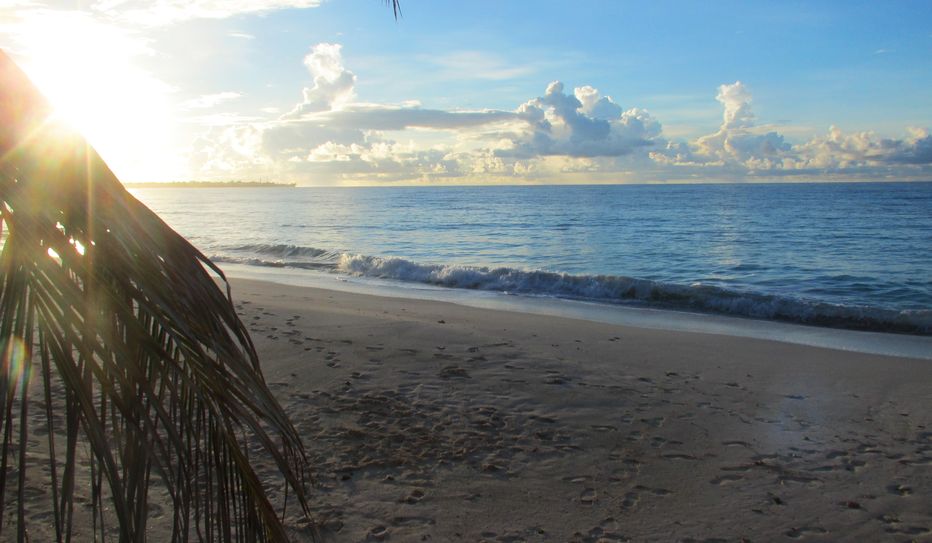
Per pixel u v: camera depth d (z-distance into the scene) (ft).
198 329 3.72
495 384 22.57
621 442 18.02
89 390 3.42
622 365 25.99
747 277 67.21
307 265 69.56
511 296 49.62
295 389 21.49
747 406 21.33
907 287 59.11
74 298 3.33
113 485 3.45
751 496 15.16
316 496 14.40
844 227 127.75
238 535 4.27
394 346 27.25
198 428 3.87
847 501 14.99
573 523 13.80
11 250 3.30
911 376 25.14
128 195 3.67
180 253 3.82
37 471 14.03
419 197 383.65
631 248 97.09
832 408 21.38
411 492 14.83
